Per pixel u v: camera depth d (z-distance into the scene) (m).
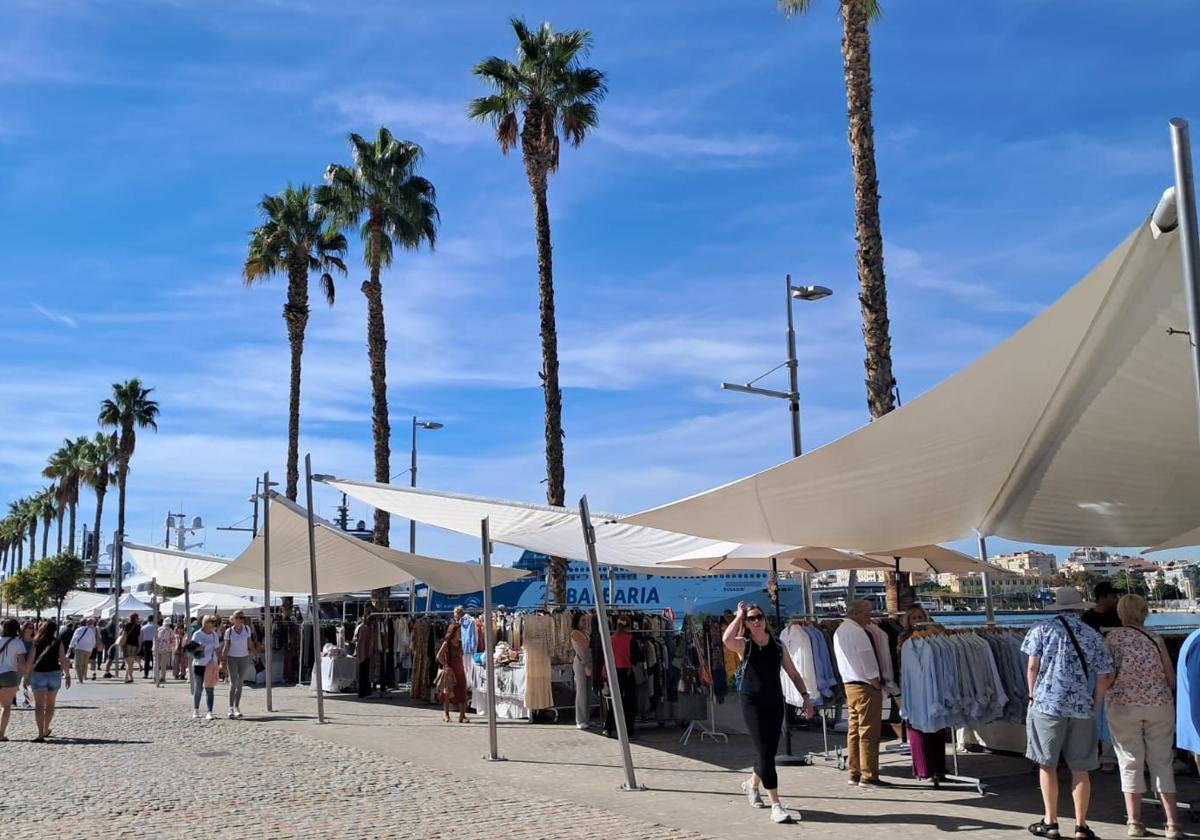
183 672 29.50
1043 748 7.05
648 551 14.48
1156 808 8.15
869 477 8.48
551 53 24.55
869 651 9.66
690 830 7.64
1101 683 6.92
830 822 7.87
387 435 29.45
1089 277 6.55
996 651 9.52
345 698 21.38
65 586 77.00
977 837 7.25
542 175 24.33
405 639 21.92
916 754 9.39
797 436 19.91
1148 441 8.26
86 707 19.50
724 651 14.95
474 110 24.95
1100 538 10.30
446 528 17.16
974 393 7.50
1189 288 5.72
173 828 7.95
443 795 9.38
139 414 62.12
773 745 8.08
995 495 9.38
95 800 9.25
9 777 10.73
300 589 23.08
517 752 12.51
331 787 9.88
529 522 15.91
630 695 14.16
